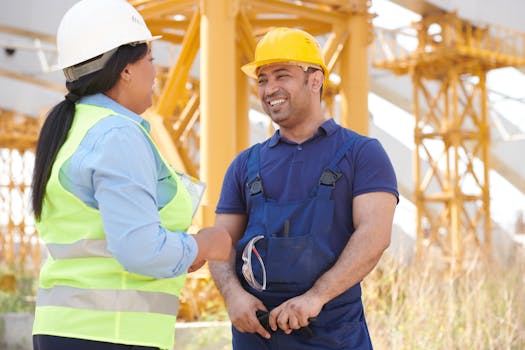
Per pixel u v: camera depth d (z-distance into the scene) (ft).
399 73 128.67
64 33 14.65
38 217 14.42
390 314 40.73
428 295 41.93
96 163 13.41
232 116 51.80
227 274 18.69
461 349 39.55
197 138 121.19
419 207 126.82
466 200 126.62
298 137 18.83
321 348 17.83
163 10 57.52
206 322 46.19
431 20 119.03
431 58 119.96
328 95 100.89
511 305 42.09
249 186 18.89
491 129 155.74
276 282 17.83
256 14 64.44
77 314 13.79
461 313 42.11
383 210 17.79
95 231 13.79
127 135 13.71
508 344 39.55
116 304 13.78
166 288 14.44
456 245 112.57
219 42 51.80
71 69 14.75
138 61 14.84
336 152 18.34
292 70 18.63
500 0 121.39
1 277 76.23
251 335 18.52
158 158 14.46
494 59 122.83
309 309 16.99
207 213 50.14
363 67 60.29
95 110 14.37
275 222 18.10
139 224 13.20
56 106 14.74
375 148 18.29
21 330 58.34
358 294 18.51
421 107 151.23
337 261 17.51
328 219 17.84
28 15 113.80
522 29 123.95
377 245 17.52
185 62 56.54
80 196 13.79
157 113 57.11
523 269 47.37
